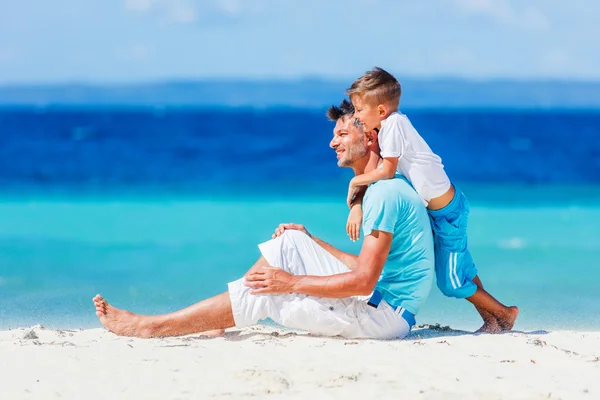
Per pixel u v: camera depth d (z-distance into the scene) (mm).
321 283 5578
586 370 5035
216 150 45812
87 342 5680
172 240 14414
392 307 5789
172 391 4488
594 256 12961
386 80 5922
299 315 5695
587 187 28422
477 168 39031
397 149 5824
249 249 13445
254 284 5703
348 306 5727
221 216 18281
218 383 4621
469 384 4656
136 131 57438
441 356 5277
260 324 7281
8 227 16125
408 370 4902
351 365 4988
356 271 5543
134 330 5887
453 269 6113
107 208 20094
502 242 14633
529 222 17734
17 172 33531
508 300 9234
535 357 5332
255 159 41062
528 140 54250
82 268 11492
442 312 8227
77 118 68375
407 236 5723
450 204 6059
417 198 5762
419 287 5824
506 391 4547
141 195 23688
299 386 4562
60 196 23219
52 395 4438
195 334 6035
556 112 87000
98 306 5969
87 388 4551
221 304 5781
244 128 60031
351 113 6066
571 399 4457
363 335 5773
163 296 9484
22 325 7488
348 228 5922
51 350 5355
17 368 4930
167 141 50969
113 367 4953
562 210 20250
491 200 23109
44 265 11750
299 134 55188
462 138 56156
